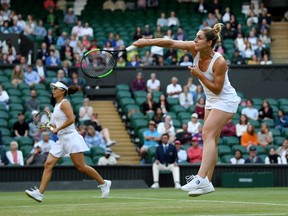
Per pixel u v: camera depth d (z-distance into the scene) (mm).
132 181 21984
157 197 15406
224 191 19219
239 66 28953
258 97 28969
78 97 26688
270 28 35062
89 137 23641
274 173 23016
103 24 33688
